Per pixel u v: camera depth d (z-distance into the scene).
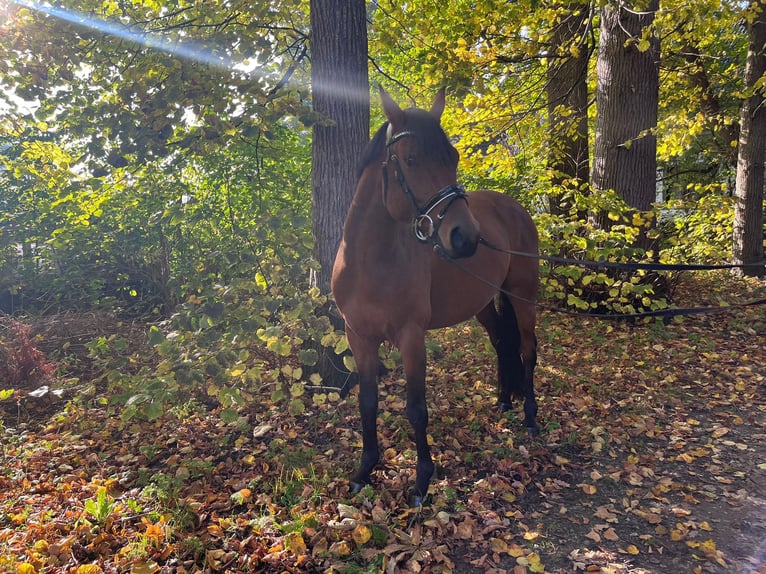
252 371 3.63
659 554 2.38
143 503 2.79
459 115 8.40
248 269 4.45
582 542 2.49
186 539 2.42
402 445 3.46
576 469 3.20
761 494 2.86
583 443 3.52
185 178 6.36
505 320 3.91
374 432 2.98
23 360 4.72
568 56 7.78
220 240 6.59
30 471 3.20
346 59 4.21
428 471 2.81
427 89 7.61
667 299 6.69
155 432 3.78
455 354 5.20
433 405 4.11
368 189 2.70
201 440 3.62
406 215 2.46
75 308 7.18
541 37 7.28
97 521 2.58
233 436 3.69
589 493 2.92
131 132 4.01
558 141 8.33
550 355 5.34
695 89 10.69
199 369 3.57
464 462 3.24
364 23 4.30
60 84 4.62
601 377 4.73
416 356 2.73
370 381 2.93
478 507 2.75
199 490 2.95
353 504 2.77
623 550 2.42
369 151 2.71
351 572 2.25
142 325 6.83
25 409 4.26
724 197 9.24
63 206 6.78
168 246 7.26
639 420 3.84
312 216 4.49
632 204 6.62
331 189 4.33
